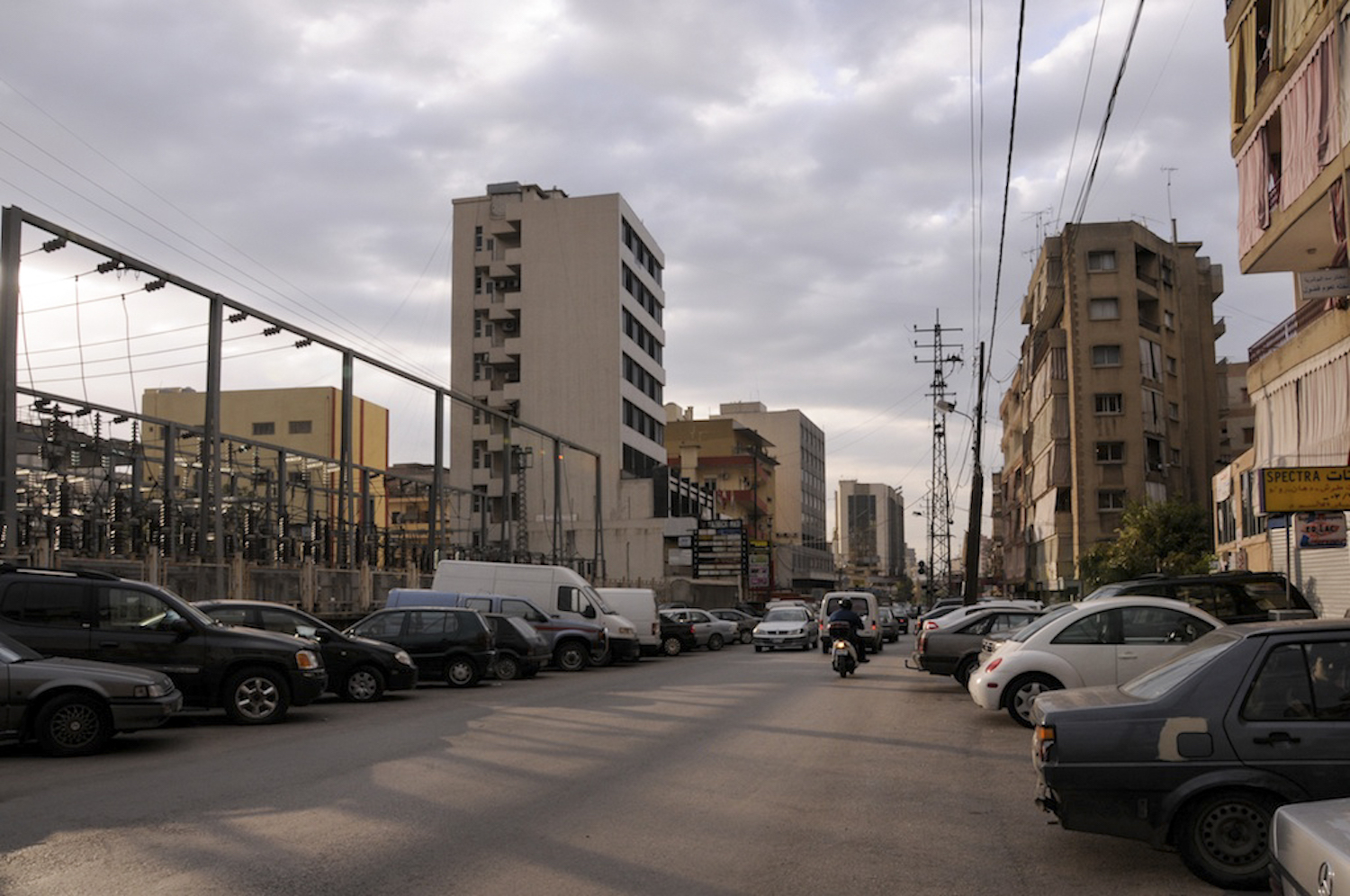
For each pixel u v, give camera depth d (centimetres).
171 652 1467
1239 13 2434
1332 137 1934
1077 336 5359
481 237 7675
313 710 1745
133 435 3011
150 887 645
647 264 8300
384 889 643
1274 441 2570
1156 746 684
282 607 1888
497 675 2508
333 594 2858
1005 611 2006
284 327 3309
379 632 2247
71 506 2786
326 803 909
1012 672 1428
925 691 2084
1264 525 2845
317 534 3709
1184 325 6022
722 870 696
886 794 969
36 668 1194
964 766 1137
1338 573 2267
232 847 746
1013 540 7906
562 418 7350
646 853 740
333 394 7000
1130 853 753
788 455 13275
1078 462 5316
